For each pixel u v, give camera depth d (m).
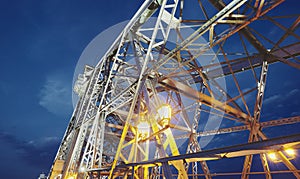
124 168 6.22
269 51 8.43
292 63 7.08
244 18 6.20
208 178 9.93
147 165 5.14
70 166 12.55
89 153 11.04
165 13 8.27
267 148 2.89
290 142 2.48
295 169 5.58
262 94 8.16
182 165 5.50
